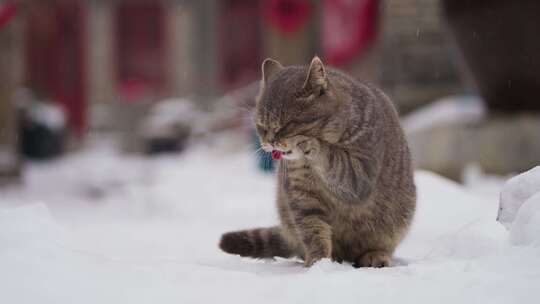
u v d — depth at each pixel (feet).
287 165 21.22
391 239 22.36
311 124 20.51
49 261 16.10
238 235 23.66
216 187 57.82
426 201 33.53
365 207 21.42
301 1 72.18
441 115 49.88
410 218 22.90
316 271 17.47
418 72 57.57
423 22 57.26
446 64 57.26
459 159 47.19
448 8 45.24
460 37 45.80
